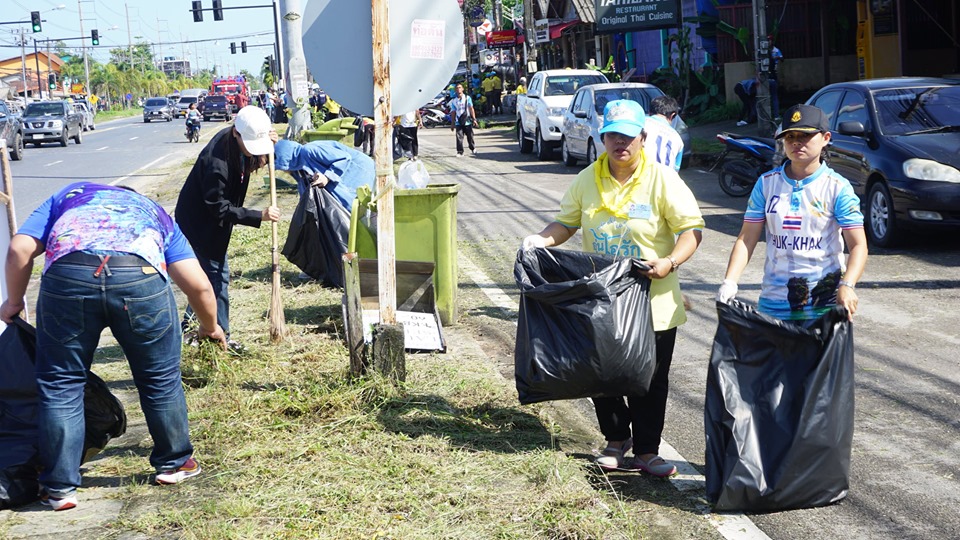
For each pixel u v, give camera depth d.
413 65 5.65
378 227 5.62
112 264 4.07
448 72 5.68
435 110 39.75
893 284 8.66
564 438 5.05
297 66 17.48
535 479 4.35
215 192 6.11
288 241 8.76
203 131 49.66
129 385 6.11
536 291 4.35
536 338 4.40
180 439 4.39
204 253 6.27
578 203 4.70
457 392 5.61
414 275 7.29
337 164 8.99
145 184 21.61
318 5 5.61
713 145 20.38
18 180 23.81
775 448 4.12
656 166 4.52
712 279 9.17
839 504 4.26
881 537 3.95
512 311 8.08
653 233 4.51
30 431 4.25
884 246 10.37
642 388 4.35
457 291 8.26
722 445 4.17
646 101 18.69
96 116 98.62
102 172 25.64
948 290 8.34
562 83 23.31
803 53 25.95
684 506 4.30
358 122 22.38
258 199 16.03
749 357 4.19
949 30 21.84
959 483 4.50
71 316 4.06
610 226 4.55
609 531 3.89
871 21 21.70
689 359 6.73
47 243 4.19
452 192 7.38
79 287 4.03
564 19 41.47
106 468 4.66
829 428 4.12
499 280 9.45
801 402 4.11
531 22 35.88
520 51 47.94
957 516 4.14
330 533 3.80
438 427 5.02
